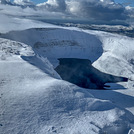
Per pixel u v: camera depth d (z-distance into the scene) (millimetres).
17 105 11172
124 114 13758
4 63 22172
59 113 11430
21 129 8828
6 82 15195
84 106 13406
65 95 14477
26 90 13938
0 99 11555
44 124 9758
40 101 12359
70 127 9969
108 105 14656
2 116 9609
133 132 11289
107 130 10672
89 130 9930
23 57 28766
